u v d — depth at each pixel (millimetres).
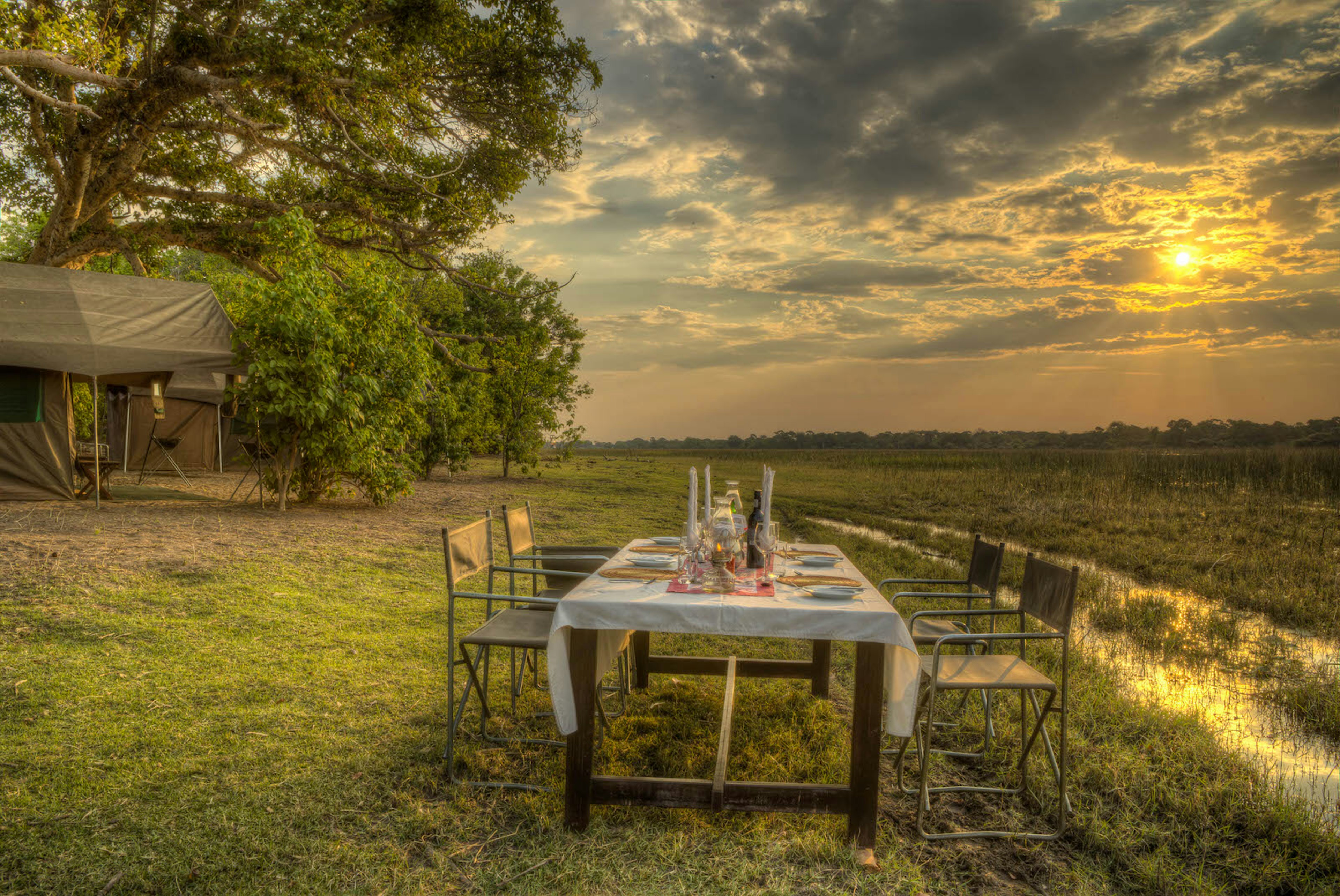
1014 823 3336
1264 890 2832
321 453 10789
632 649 5355
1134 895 2803
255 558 7613
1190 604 7902
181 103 14305
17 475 10492
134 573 6562
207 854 2828
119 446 17234
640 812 3328
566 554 5160
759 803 3104
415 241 17281
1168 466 21609
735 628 3043
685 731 4250
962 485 22047
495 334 21875
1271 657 5934
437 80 16125
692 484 3773
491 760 3709
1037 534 12617
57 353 9906
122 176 15055
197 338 11102
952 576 8250
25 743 3607
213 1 13828
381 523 10805
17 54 10875
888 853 3018
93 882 2625
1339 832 3191
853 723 3066
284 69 12883
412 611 6434
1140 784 3613
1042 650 5727
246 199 16031
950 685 3264
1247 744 4273
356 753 3715
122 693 4250
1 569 6262
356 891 2678
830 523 14523
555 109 16938
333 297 11680
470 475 22484
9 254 28062
